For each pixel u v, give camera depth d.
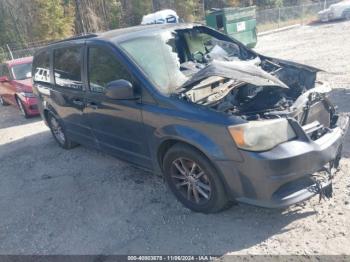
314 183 3.37
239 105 3.84
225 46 5.21
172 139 3.72
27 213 4.49
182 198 3.93
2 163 6.43
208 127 3.37
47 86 6.00
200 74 3.57
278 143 3.24
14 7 31.41
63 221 4.15
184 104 3.61
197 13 41.97
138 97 3.98
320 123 3.86
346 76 8.34
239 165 3.26
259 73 3.58
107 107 4.45
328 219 3.39
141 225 3.80
